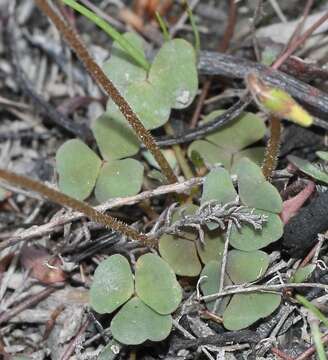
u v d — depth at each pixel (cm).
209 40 35
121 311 28
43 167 33
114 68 31
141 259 28
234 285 28
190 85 31
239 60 32
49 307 31
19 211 33
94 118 34
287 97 25
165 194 31
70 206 27
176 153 32
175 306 28
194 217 28
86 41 35
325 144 31
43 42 35
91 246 30
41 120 34
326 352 28
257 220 28
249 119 31
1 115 35
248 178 28
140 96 31
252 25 33
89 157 30
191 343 29
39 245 31
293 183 30
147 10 35
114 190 30
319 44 33
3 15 35
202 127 31
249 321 28
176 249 29
